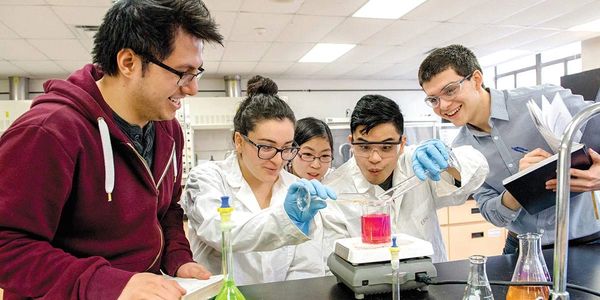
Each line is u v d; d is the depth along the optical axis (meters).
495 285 0.92
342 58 5.41
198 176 1.27
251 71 5.98
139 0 0.78
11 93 5.50
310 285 0.98
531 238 0.82
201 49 0.84
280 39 4.39
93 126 0.83
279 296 0.91
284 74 6.32
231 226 0.83
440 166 1.03
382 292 0.88
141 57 0.79
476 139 1.54
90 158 0.81
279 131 1.17
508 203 1.33
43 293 0.70
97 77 0.92
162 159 1.01
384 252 0.89
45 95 0.84
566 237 0.60
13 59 4.66
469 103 1.37
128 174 0.89
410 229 1.33
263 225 0.98
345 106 6.93
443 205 1.40
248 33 4.12
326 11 3.60
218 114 5.39
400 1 3.51
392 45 4.84
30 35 3.85
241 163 1.33
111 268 0.73
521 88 1.49
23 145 0.71
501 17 4.00
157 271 0.98
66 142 0.75
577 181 1.08
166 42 0.78
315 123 1.58
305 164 1.54
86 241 0.84
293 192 0.95
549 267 1.03
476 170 1.22
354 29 4.14
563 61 5.82
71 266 0.70
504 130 1.45
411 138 5.48
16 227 0.70
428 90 1.39
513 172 1.45
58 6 3.19
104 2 3.14
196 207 1.15
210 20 0.83
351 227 1.36
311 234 1.01
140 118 0.90
